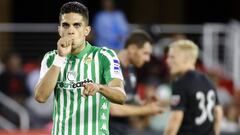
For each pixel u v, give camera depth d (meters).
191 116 18.88
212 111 19.17
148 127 30.64
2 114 34.12
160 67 35.53
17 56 36.66
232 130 31.14
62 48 13.82
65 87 14.37
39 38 38.09
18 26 38.03
